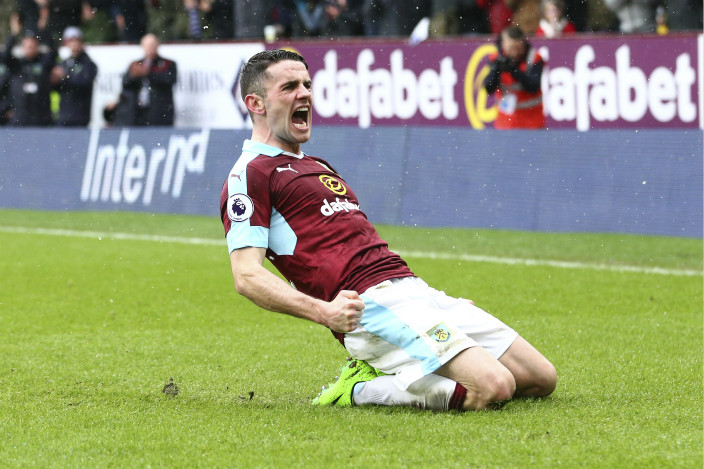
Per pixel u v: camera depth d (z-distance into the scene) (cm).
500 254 1289
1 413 586
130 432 531
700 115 1506
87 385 660
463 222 1504
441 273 1159
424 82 1656
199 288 1084
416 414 556
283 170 582
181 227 1602
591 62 1559
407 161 1556
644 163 1398
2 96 2056
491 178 1491
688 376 666
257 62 590
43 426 551
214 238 1498
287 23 1980
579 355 742
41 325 886
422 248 1352
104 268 1229
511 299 997
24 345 797
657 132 1394
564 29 1780
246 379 675
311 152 1634
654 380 654
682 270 1159
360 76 1705
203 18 2050
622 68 1544
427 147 1541
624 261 1223
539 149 1463
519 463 464
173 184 1752
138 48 1858
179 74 1831
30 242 1481
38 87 1958
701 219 1360
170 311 953
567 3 1786
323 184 586
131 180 1792
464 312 585
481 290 1048
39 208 1873
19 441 520
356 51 1703
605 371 683
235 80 1786
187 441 511
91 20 2264
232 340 816
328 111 1739
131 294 1048
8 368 712
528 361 585
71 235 1555
